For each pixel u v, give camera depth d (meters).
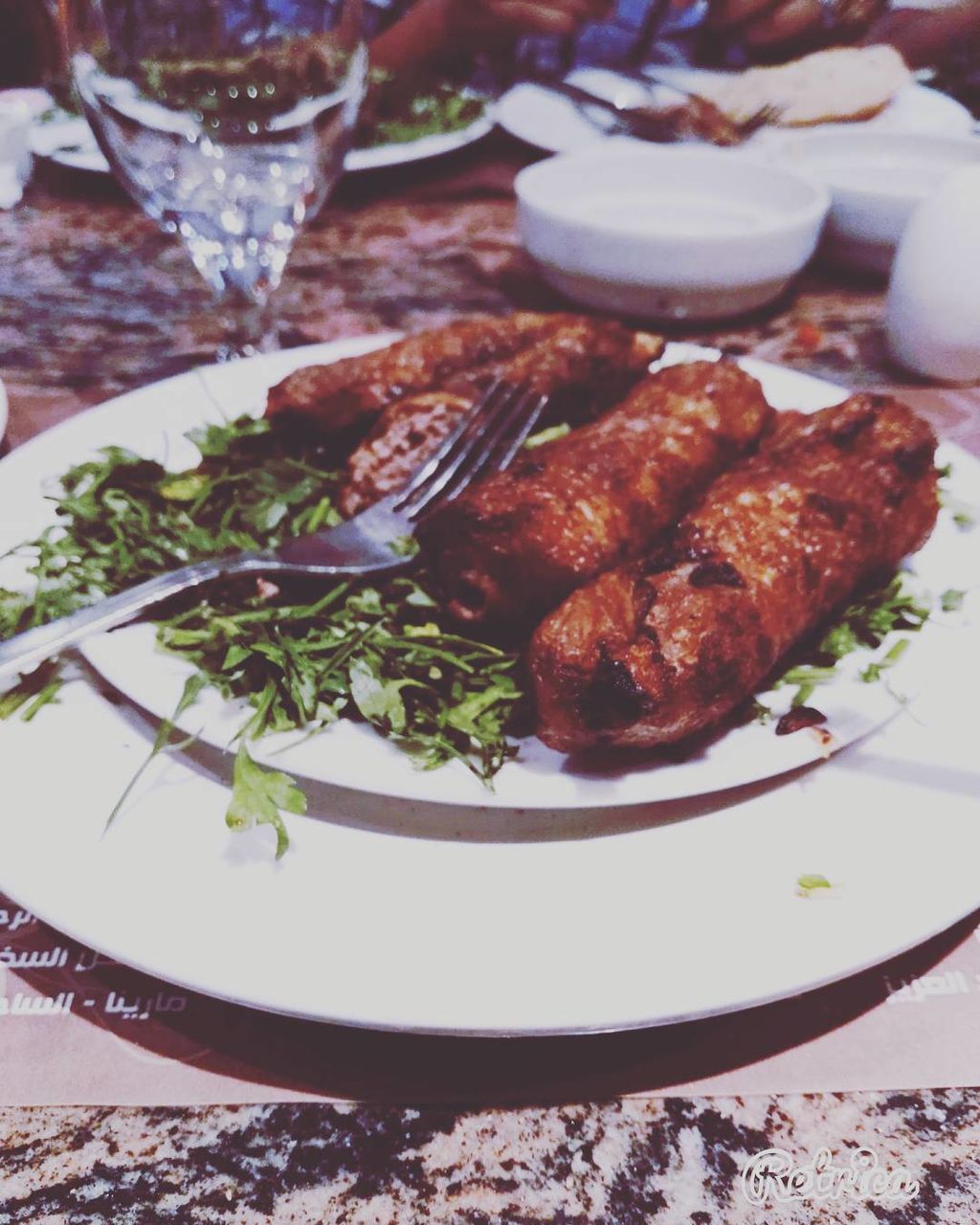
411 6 0.58
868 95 0.45
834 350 0.31
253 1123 0.12
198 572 0.17
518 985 0.12
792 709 0.15
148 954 0.12
